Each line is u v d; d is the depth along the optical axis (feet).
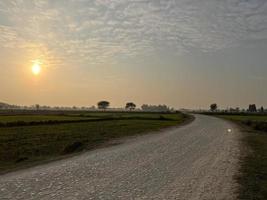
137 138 96.99
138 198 30.12
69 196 30.32
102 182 36.76
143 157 57.47
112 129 139.03
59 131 127.44
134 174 41.81
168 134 112.88
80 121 205.67
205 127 155.94
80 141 82.89
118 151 66.23
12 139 99.09
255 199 30.45
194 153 63.36
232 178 39.88
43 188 33.37
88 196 30.45
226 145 78.59
